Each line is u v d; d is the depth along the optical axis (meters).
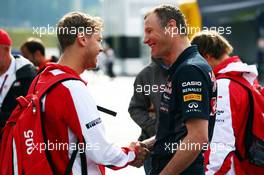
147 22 7.93
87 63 8.05
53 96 7.65
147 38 7.95
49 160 7.62
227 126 9.17
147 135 11.80
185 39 7.93
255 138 9.38
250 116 9.37
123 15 81.25
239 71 9.34
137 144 8.27
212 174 9.13
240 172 9.30
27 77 11.88
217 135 9.17
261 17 42.28
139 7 80.94
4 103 11.82
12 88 11.84
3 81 11.82
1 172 8.09
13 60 11.92
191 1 29.27
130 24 81.56
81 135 7.66
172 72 7.86
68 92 7.64
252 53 44.00
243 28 43.75
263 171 9.55
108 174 17.77
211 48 9.62
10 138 7.95
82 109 7.65
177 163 7.50
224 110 9.21
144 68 11.66
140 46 81.56
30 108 7.77
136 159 8.22
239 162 9.35
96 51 8.02
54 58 15.66
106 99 42.69
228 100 9.23
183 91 7.55
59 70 7.81
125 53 81.75
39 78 7.97
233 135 9.20
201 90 7.52
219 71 9.47
